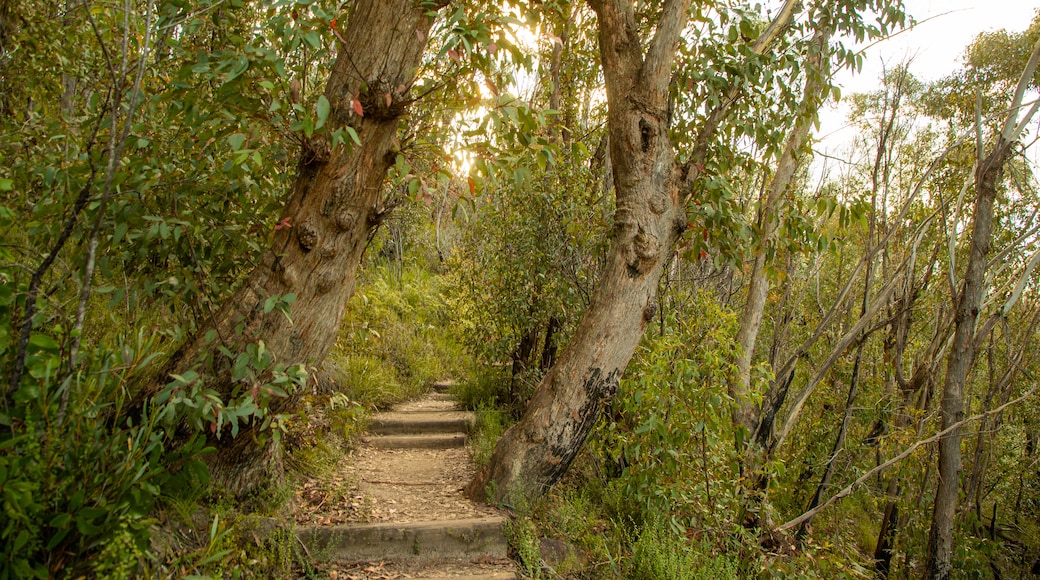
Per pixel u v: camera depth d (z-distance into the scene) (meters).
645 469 5.02
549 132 6.87
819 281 11.23
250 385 3.46
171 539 3.12
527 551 4.17
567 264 7.07
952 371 6.45
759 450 6.17
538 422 4.85
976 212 6.40
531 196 7.18
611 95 5.05
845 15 6.03
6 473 2.22
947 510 6.39
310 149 3.53
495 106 3.44
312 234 3.54
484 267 7.97
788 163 6.48
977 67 8.88
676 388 5.07
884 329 9.73
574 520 4.71
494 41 3.43
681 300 6.43
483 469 5.05
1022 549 9.73
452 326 9.55
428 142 3.78
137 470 2.77
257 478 3.93
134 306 3.51
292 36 3.16
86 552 2.60
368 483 5.28
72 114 4.47
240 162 2.94
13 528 2.30
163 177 3.57
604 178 7.10
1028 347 10.07
